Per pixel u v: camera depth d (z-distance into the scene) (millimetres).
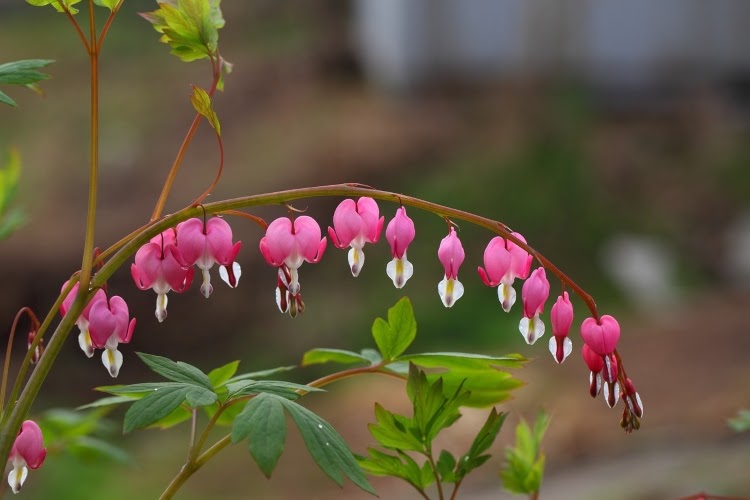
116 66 19578
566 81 17656
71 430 3004
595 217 15016
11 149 3266
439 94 18188
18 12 21500
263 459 1724
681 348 11336
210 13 2090
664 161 16422
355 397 10945
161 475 9500
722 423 8797
